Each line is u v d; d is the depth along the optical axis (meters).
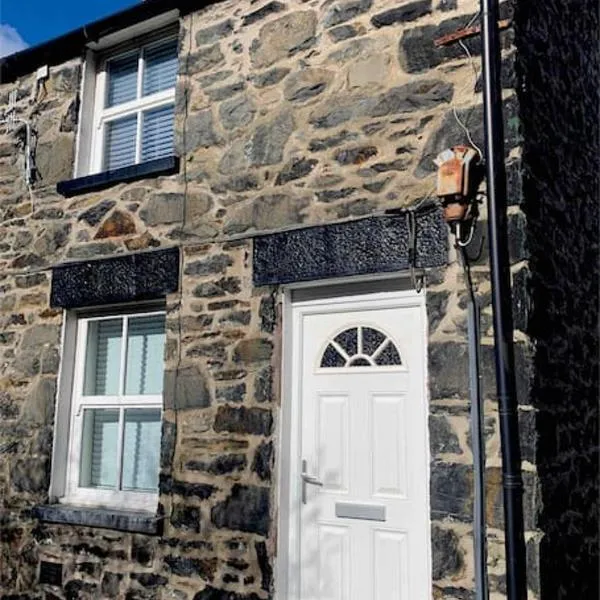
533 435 3.30
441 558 3.44
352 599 3.82
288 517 4.07
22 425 5.22
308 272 4.11
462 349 3.56
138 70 5.54
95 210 5.18
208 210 4.61
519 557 3.14
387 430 3.88
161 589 4.29
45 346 5.23
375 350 4.00
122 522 4.48
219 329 4.40
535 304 3.51
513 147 3.59
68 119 5.59
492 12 3.62
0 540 5.12
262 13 4.69
